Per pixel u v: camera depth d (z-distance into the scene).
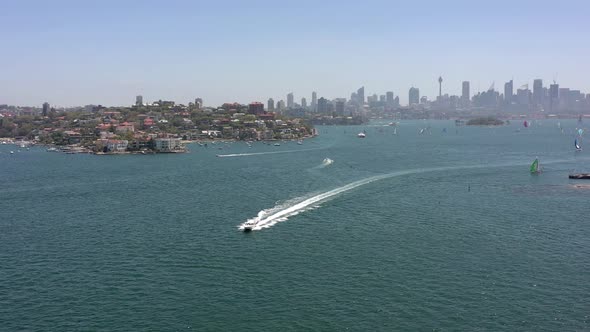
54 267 123.38
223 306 101.31
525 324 93.56
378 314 97.44
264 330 92.38
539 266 120.38
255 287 109.75
